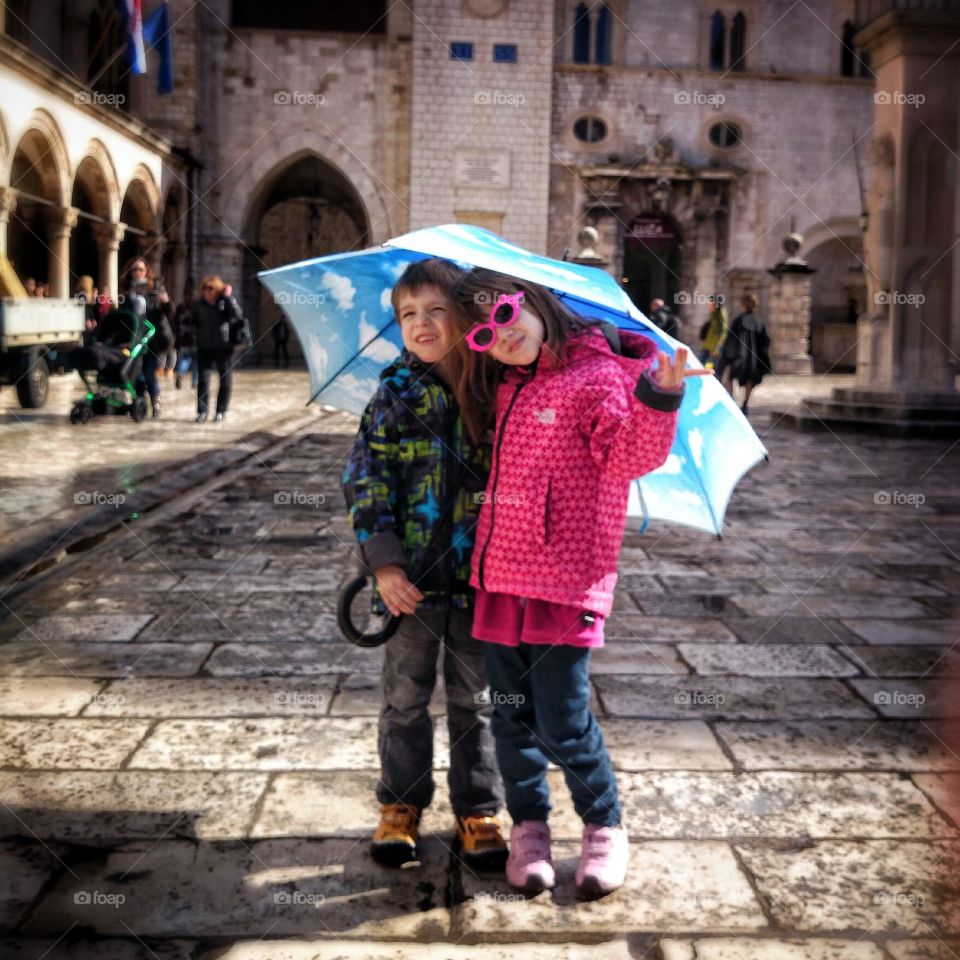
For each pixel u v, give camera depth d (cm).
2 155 1566
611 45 2820
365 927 233
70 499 730
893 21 1313
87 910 239
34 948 224
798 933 232
